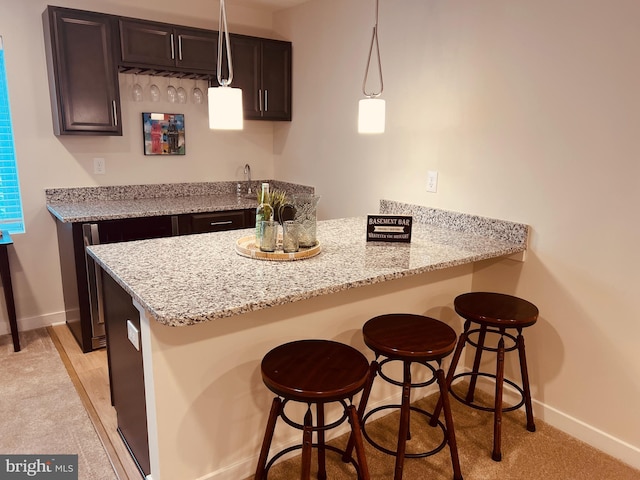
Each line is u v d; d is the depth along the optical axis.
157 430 1.66
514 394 2.51
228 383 1.80
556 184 2.18
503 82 2.33
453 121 2.60
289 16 3.79
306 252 2.00
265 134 4.21
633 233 1.95
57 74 2.94
